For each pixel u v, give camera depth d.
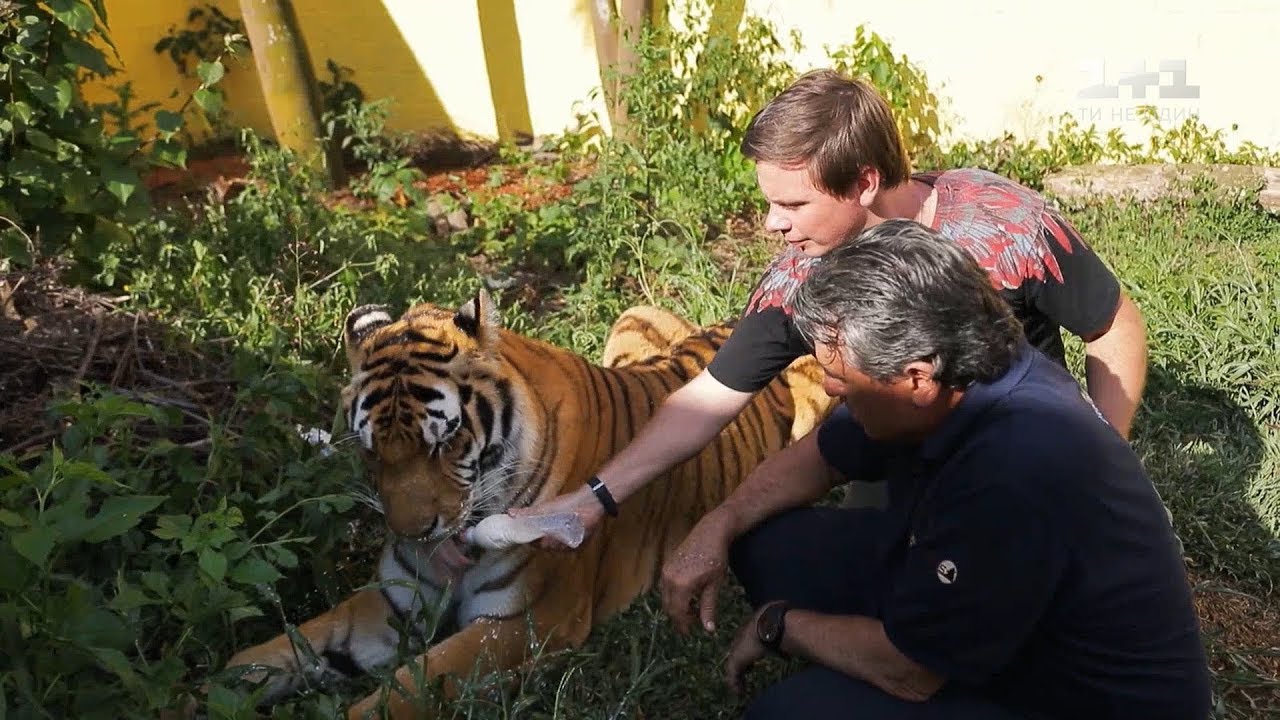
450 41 9.25
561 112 9.34
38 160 4.74
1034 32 8.59
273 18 7.73
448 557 3.41
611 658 3.53
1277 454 4.87
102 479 2.77
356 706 3.14
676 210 7.04
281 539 3.17
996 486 2.40
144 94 9.34
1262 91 8.50
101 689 2.60
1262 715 3.59
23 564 2.56
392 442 3.28
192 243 5.20
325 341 4.88
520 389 3.44
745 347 3.17
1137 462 2.52
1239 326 5.55
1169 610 2.50
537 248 6.90
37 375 4.16
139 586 2.96
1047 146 8.71
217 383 4.27
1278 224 7.50
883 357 2.36
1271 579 4.24
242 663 3.22
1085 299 3.05
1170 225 7.22
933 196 3.06
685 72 8.56
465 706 3.04
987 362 2.41
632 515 3.79
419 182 8.67
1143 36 8.51
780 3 8.74
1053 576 2.41
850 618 2.79
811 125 2.76
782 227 2.92
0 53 4.69
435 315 3.46
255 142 6.85
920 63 8.74
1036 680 2.60
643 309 4.82
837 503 4.26
